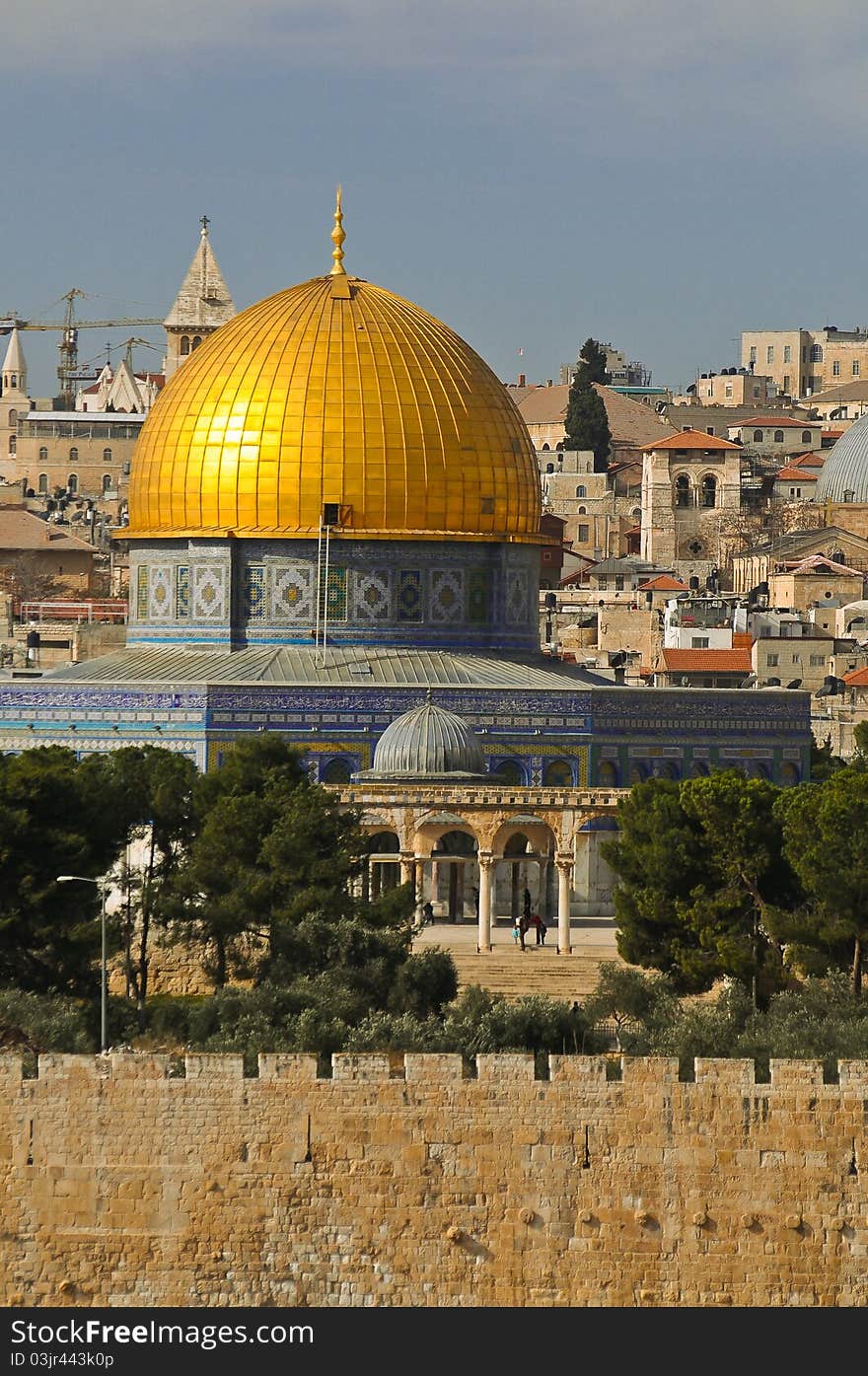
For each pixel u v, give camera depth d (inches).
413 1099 5984.3
